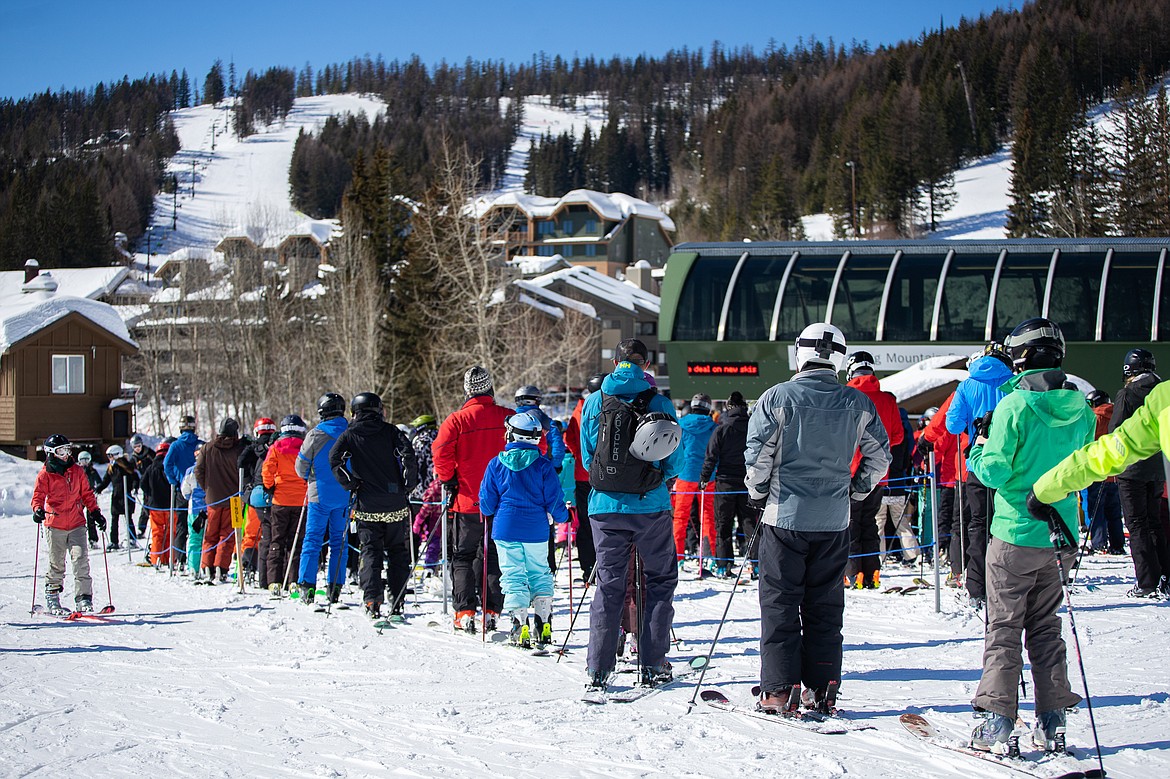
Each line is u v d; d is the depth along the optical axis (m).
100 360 40.34
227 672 7.53
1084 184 78.12
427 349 44.22
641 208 100.06
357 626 9.27
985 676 5.18
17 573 14.23
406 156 169.00
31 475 28.80
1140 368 9.23
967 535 10.16
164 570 14.81
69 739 5.78
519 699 6.50
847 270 22.44
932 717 5.80
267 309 50.22
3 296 56.81
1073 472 4.65
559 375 46.16
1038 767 4.88
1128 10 135.88
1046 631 5.18
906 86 140.88
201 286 52.72
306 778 5.02
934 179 115.06
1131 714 5.77
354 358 42.22
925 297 21.92
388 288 54.44
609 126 195.38
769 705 5.84
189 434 14.42
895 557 12.73
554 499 8.23
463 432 8.78
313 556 10.51
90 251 120.56
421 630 9.03
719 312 22.81
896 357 21.84
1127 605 9.10
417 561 13.02
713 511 12.57
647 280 79.56
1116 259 21.22
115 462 18.42
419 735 5.74
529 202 100.44
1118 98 108.44
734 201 140.38
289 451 11.43
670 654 7.80
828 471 5.75
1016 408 5.09
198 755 5.43
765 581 5.86
